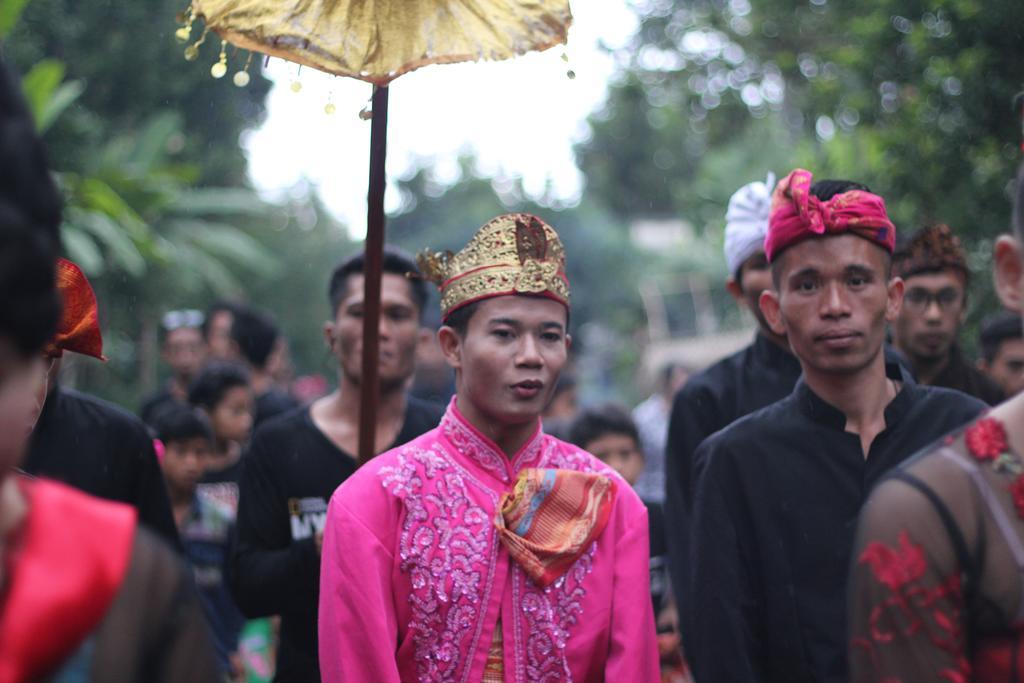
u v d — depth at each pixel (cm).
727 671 352
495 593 319
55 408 414
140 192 1342
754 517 359
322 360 2420
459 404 340
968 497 210
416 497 325
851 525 352
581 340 3622
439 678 316
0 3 976
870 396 360
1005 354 621
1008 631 207
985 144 843
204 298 1784
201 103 1716
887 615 211
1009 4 813
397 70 355
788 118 1709
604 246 3656
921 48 853
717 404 488
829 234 348
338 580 319
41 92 1035
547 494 325
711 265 2670
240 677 639
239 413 716
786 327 359
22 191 165
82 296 324
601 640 325
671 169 3122
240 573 438
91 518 179
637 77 1517
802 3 1201
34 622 169
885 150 880
